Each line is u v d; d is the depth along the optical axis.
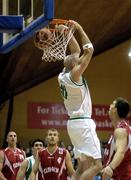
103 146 15.17
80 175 5.46
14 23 7.28
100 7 11.51
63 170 8.10
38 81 15.55
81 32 5.73
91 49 5.43
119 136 5.27
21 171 8.36
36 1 6.77
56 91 16.28
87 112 5.51
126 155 5.35
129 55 15.87
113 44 13.71
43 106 16.11
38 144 8.45
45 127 16.05
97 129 16.14
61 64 14.23
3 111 16.16
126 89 16.47
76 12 11.66
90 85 16.36
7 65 15.29
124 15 11.93
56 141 8.12
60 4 11.19
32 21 6.86
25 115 16.02
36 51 13.54
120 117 5.59
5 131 15.70
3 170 9.24
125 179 5.35
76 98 5.46
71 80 5.41
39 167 8.11
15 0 8.12
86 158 5.41
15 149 9.39
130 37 13.30
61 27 6.05
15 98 15.99
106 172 5.05
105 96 16.39
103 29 12.71
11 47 7.89
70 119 5.55
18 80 15.52
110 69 16.44
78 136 5.45
